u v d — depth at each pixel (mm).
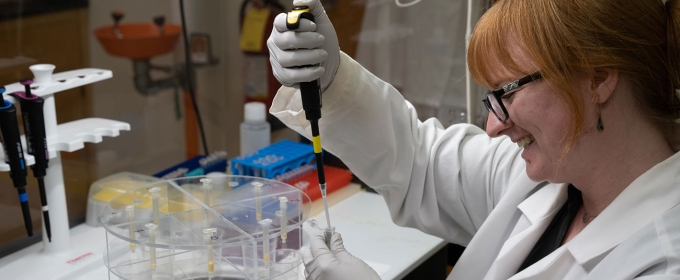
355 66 1267
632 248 990
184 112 2166
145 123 2029
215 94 2270
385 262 1510
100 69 1761
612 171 1092
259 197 1325
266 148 1968
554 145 1057
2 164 1408
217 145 2316
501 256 1211
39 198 1651
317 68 1099
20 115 1597
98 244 1612
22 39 1642
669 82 1030
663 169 1053
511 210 1275
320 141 1223
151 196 1378
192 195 1426
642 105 1049
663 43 1016
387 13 1902
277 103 1270
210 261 1229
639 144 1068
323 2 1982
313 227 1479
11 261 1518
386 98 1303
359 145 1304
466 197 1383
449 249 1979
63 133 1516
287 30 1091
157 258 1268
